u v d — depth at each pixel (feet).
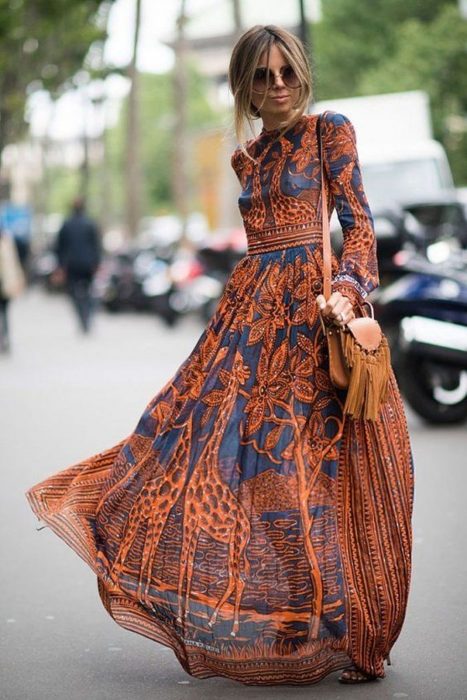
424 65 188.34
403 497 21.04
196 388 21.36
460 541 32.42
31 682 22.49
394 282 55.57
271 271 21.31
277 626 20.15
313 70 21.30
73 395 65.00
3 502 38.47
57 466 44.16
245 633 20.18
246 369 21.03
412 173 110.93
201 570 20.35
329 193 21.22
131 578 20.81
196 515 20.51
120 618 20.92
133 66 223.71
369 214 20.94
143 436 21.45
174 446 21.03
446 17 190.39
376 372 20.04
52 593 28.58
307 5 103.19
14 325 130.31
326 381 20.77
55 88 201.67
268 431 20.62
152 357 86.53
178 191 214.90
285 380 20.83
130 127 228.22
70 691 21.89
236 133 21.50
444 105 188.65
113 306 146.30
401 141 115.34
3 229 93.56
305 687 21.30
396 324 51.67
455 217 82.48
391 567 20.71
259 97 21.15
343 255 20.80
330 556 20.24
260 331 21.15
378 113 116.37
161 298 115.85
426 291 50.72
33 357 88.74
